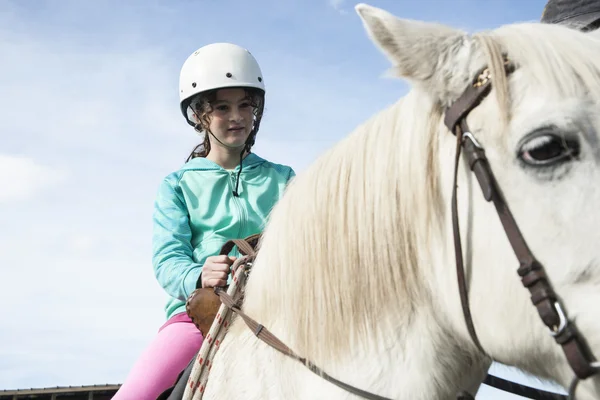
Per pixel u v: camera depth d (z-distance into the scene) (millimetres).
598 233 1220
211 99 2670
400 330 1500
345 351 1526
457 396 1535
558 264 1258
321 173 1657
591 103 1251
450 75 1433
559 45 1334
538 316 1303
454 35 1454
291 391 1593
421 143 1494
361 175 1580
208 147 2865
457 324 1451
